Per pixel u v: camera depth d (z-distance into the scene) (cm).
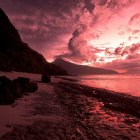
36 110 1326
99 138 835
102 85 4797
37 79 4609
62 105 1591
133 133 921
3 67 5528
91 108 1520
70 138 820
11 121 1030
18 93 1780
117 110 1466
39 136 828
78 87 3319
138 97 2342
